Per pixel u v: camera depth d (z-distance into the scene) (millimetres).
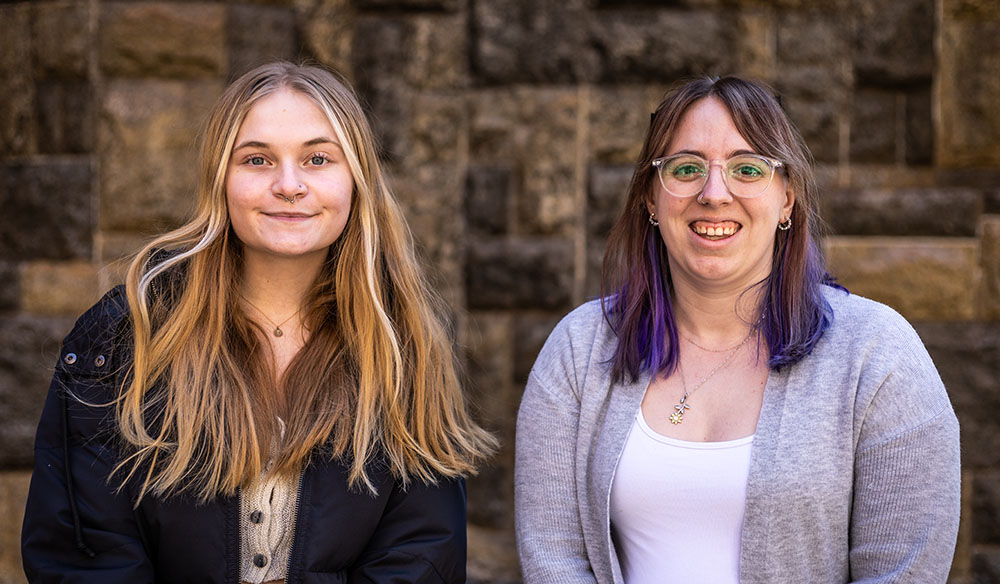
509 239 4059
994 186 4004
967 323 3918
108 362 1904
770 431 1835
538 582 1966
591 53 4004
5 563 3988
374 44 4055
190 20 3953
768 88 1970
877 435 1795
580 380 2049
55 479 1858
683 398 1960
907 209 3912
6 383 3984
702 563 1847
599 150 4012
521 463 2082
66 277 4000
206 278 1977
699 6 3963
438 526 2016
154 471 1869
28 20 4020
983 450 3893
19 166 4035
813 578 1810
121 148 3965
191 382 1913
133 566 1832
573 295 4031
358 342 2029
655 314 2014
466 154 4078
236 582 1863
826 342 1886
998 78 3949
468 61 4070
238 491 1878
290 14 4062
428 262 4047
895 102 4000
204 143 1984
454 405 2184
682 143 1922
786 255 1942
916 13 3951
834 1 3961
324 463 1932
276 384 2037
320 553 1885
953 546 1790
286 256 1965
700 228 1901
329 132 1956
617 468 1920
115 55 3955
